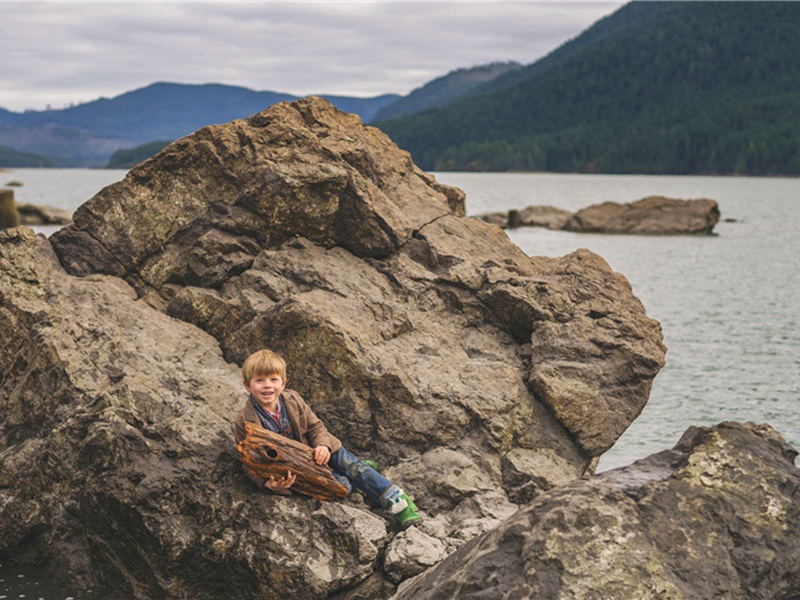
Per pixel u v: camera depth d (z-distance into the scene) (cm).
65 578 633
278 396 619
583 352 798
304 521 593
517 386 759
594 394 762
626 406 775
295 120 909
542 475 705
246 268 821
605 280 904
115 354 711
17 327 737
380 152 974
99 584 628
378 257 862
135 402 652
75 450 638
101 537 623
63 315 740
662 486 471
